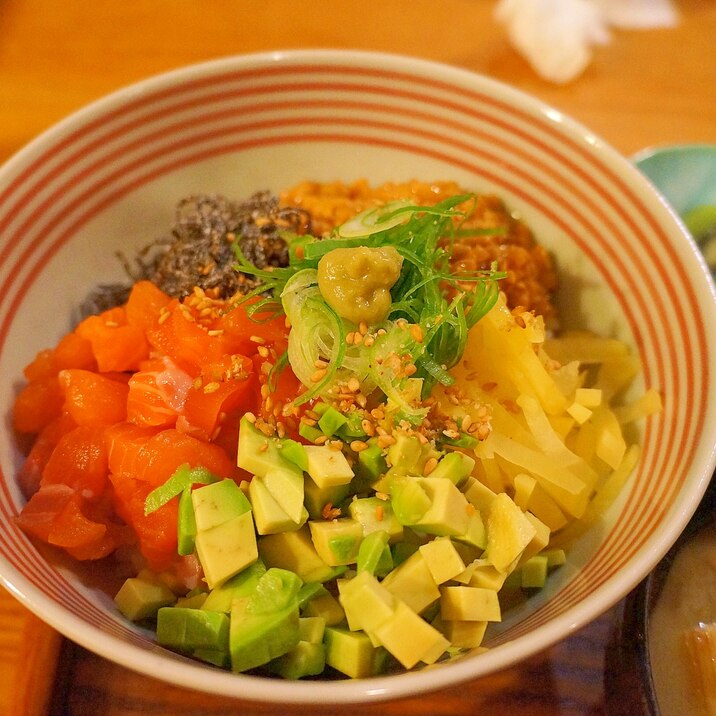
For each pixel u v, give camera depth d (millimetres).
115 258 259
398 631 180
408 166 271
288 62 257
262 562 197
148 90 249
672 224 224
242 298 221
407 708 206
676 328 221
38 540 203
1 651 208
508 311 222
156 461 204
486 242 249
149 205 263
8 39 326
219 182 271
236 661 182
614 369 234
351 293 204
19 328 231
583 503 215
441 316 210
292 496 195
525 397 220
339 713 204
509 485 215
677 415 212
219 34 334
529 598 206
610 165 237
